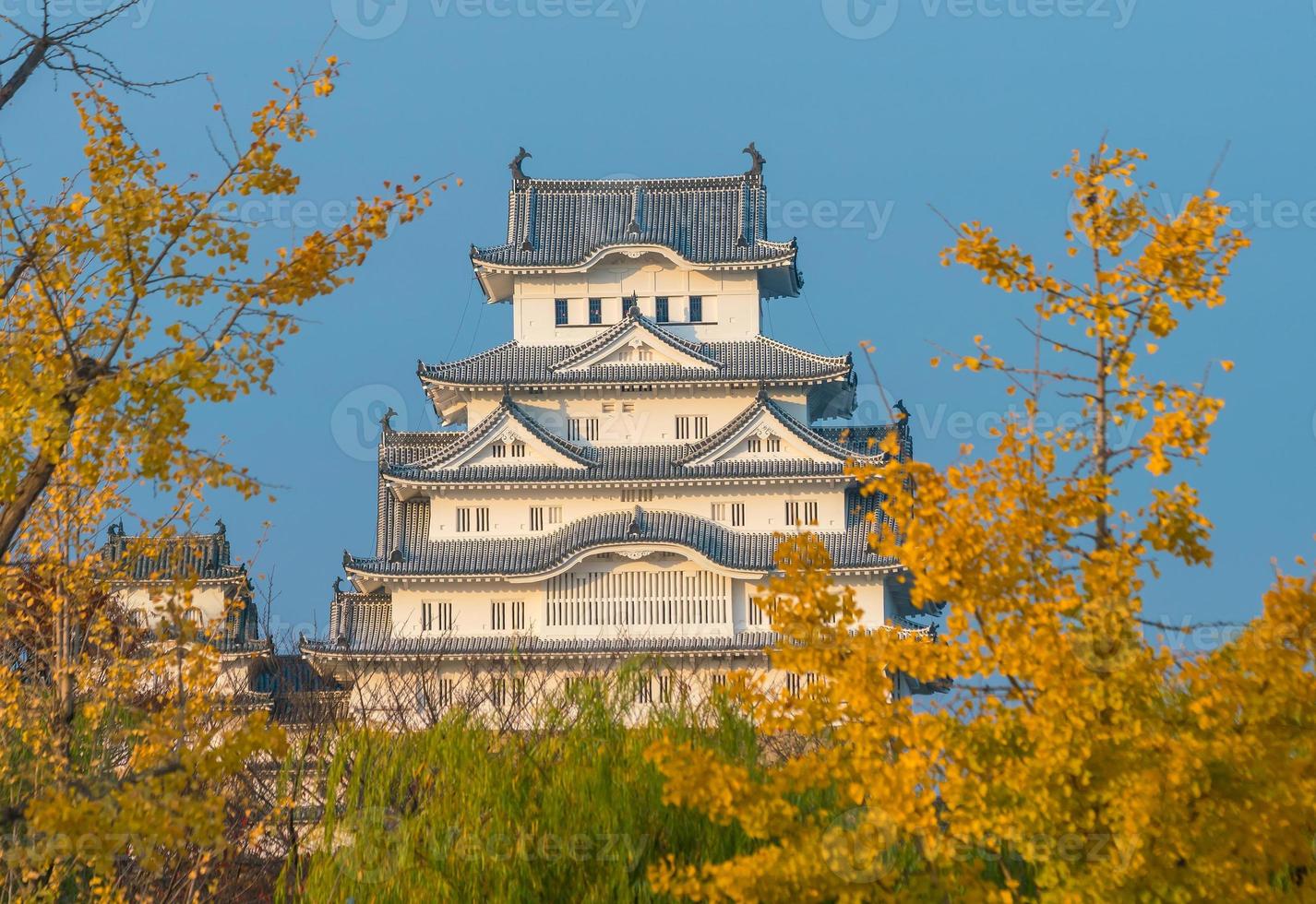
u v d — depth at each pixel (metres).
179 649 102.44
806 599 67.56
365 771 103.06
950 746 62.62
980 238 65.62
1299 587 64.44
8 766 101.94
